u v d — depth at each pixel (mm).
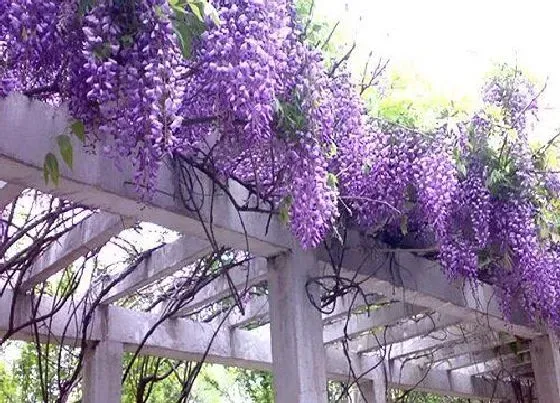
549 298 3629
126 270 3473
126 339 3730
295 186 2316
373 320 4316
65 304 3615
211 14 1868
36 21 1801
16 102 2070
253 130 2057
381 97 2957
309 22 2391
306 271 2828
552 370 4242
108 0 1834
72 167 2119
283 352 2715
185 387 3947
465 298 3664
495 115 3395
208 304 3809
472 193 3279
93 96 1852
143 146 1893
